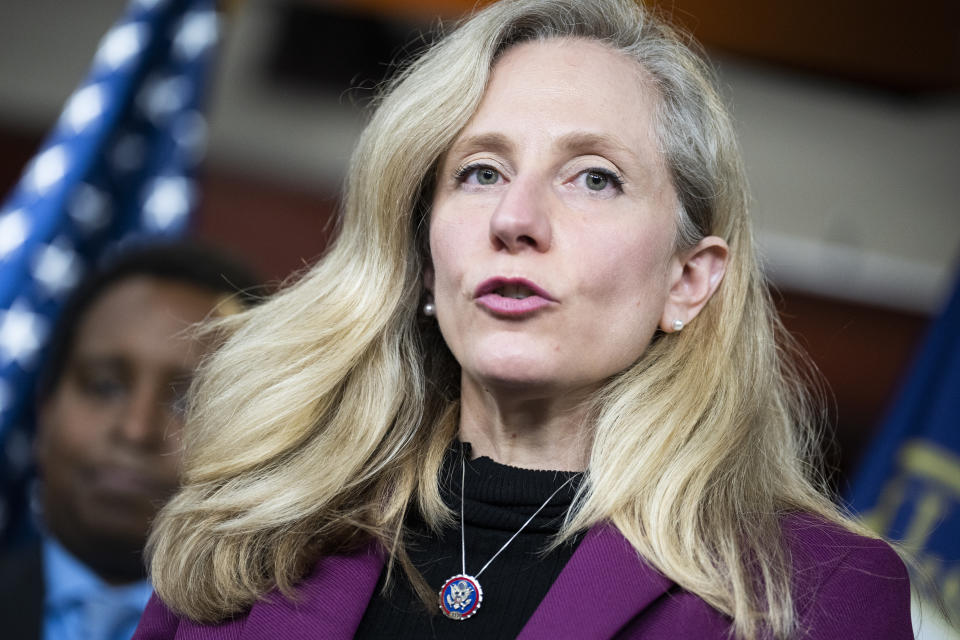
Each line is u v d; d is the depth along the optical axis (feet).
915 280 55.06
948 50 36.17
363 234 16.53
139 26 33.60
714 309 15.78
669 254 15.38
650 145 15.25
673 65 15.88
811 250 55.52
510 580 14.76
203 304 24.53
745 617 13.34
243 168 55.72
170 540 15.71
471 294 14.62
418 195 16.34
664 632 13.62
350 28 55.72
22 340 30.55
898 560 14.71
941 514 26.17
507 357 14.40
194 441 16.65
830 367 52.70
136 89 33.30
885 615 13.99
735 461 14.94
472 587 14.62
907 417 27.25
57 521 23.71
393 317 16.34
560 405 15.24
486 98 15.58
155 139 33.24
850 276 54.85
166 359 23.91
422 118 15.74
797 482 16.11
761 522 14.60
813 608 13.87
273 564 15.17
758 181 56.13
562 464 15.38
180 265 24.77
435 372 16.80
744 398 15.39
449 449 16.02
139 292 24.52
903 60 36.17
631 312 14.83
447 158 15.67
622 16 16.12
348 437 15.89
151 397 23.77
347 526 15.34
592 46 15.78
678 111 15.65
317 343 16.37
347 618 14.60
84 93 33.01
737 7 35.22
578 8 15.97
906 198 56.24
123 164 32.86
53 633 23.26
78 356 24.13
